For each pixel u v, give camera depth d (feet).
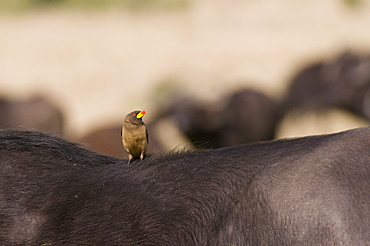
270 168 24.79
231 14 317.01
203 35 289.12
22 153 27.14
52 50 269.44
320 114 165.48
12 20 327.47
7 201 25.82
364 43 263.90
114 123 109.81
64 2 352.49
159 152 27.25
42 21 323.16
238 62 242.17
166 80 193.98
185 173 25.80
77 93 211.41
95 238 25.03
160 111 129.70
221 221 24.32
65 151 27.55
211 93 135.74
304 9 315.99
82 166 27.04
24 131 28.09
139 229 24.88
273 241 23.32
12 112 138.31
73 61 253.24
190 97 129.90
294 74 172.04
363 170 23.81
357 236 22.44
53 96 207.10
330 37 277.85
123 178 26.18
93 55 262.26
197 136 128.47
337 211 22.95
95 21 323.37
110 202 25.52
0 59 256.52
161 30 302.45
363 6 322.34
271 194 23.99
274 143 26.30
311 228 22.99
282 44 266.36
